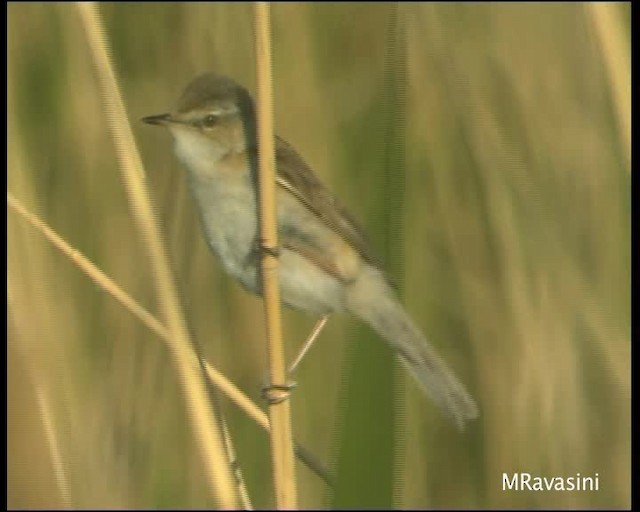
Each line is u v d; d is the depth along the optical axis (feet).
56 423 28.99
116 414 30.09
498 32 34.06
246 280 23.52
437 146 33.06
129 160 19.45
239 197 23.21
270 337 18.83
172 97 33.60
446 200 32.65
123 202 31.91
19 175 28.30
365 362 18.62
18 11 32.78
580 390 31.50
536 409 31.50
